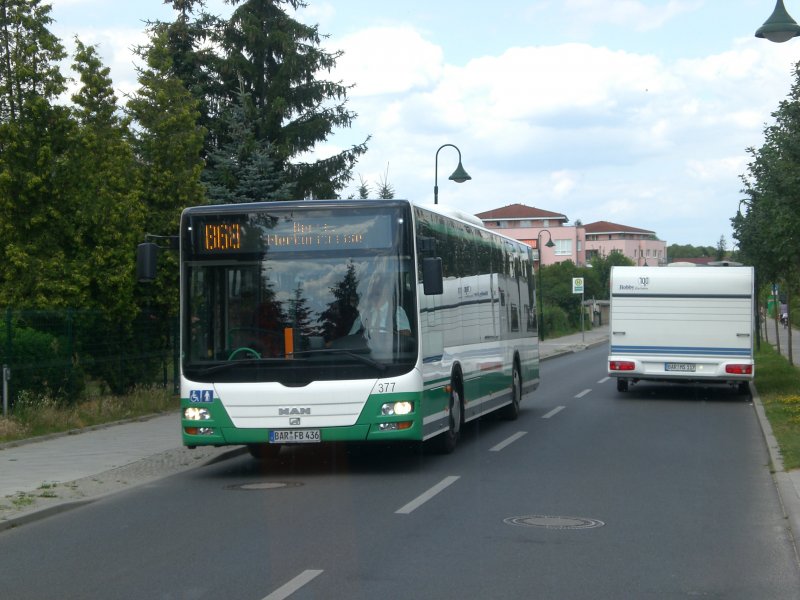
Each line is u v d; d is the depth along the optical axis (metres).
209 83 38.44
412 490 11.34
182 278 12.59
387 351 12.27
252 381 12.28
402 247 12.44
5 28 19.38
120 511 10.53
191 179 22.81
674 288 23.97
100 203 19.73
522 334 20.62
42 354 17.83
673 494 10.98
